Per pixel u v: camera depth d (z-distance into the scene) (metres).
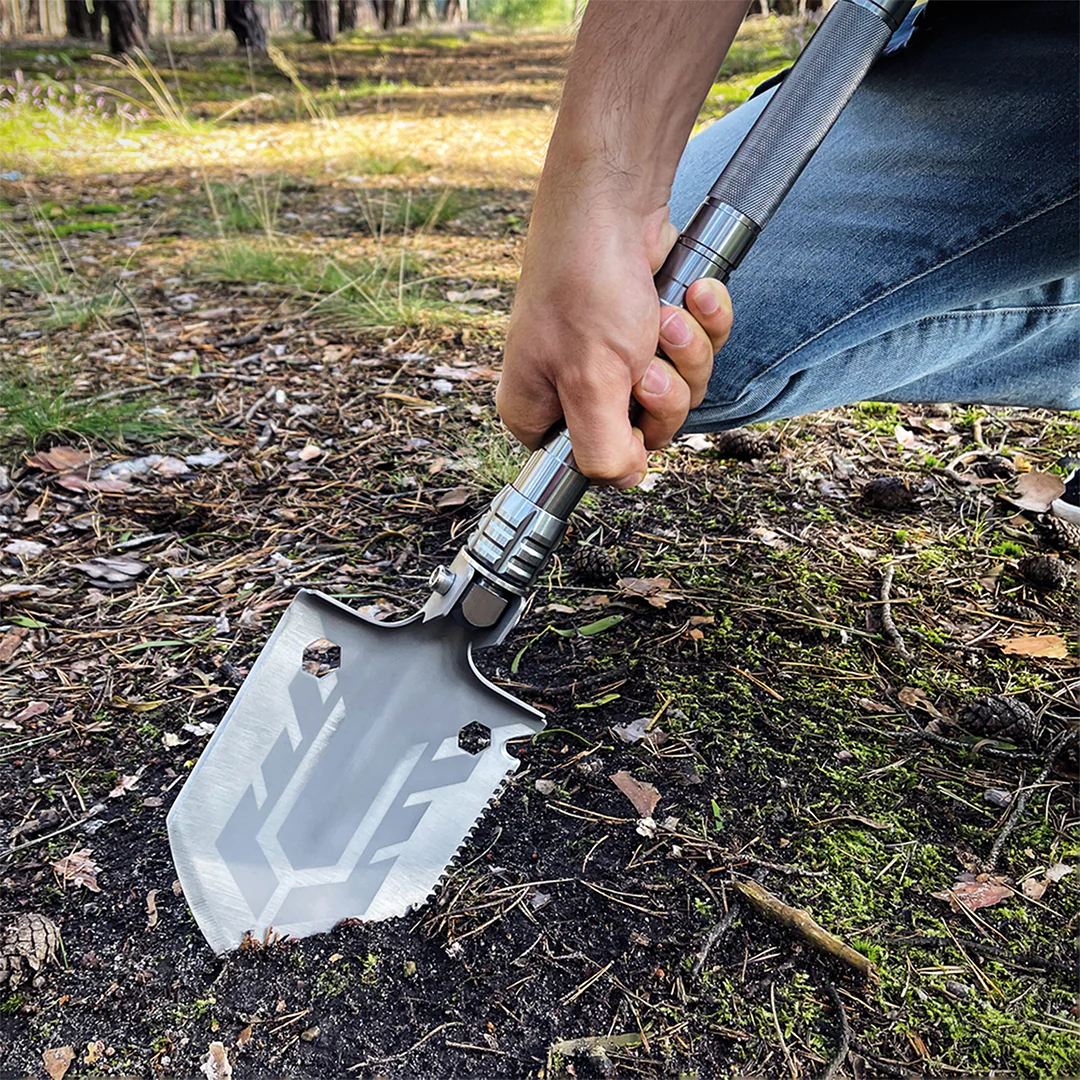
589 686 0.76
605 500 1.01
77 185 2.66
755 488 1.03
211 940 0.56
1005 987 0.55
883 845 0.63
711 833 0.64
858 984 0.55
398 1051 0.53
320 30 7.89
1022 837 0.63
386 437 1.17
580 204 0.44
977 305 0.67
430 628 0.57
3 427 1.16
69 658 0.81
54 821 0.66
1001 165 0.58
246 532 0.99
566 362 0.45
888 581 0.85
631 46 0.42
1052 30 0.57
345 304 1.54
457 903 0.60
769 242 0.62
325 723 0.58
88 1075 0.52
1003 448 1.08
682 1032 0.53
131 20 5.66
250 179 2.61
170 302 1.65
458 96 4.59
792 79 0.48
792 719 0.72
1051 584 0.85
